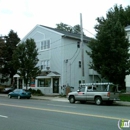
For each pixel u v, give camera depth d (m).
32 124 9.69
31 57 33.56
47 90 35.78
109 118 11.19
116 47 23.14
